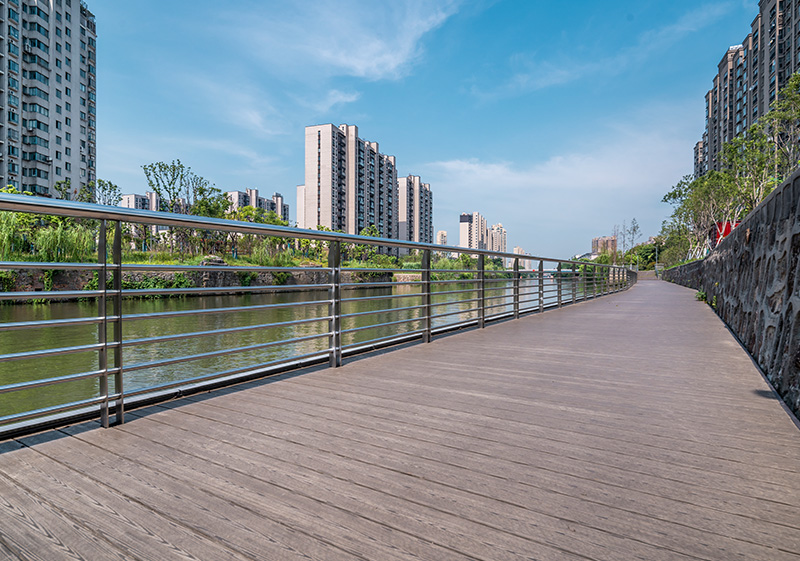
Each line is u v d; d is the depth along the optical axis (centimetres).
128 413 215
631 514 126
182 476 149
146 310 1727
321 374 300
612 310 814
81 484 144
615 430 193
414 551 109
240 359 876
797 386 220
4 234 2155
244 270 242
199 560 106
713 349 397
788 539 114
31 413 174
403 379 286
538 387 265
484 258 569
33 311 1783
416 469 155
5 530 119
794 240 257
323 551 109
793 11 4388
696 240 4456
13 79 4128
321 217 8400
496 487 142
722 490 140
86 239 2364
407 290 3130
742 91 5628
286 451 170
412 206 12506
